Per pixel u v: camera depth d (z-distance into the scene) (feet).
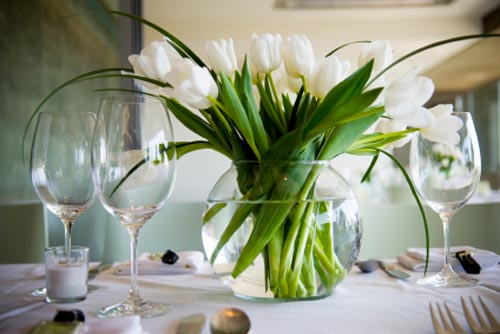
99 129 2.11
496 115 16.47
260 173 2.21
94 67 7.41
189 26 17.60
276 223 2.20
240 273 2.22
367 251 4.44
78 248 2.41
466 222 4.43
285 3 15.99
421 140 2.78
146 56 2.25
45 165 2.61
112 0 7.86
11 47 5.48
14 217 4.52
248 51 2.38
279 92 2.58
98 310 2.13
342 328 1.88
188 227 4.73
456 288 2.44
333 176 2.32
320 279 2.25
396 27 17.58
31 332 1.80
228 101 2.17
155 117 2.12
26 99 5.85
